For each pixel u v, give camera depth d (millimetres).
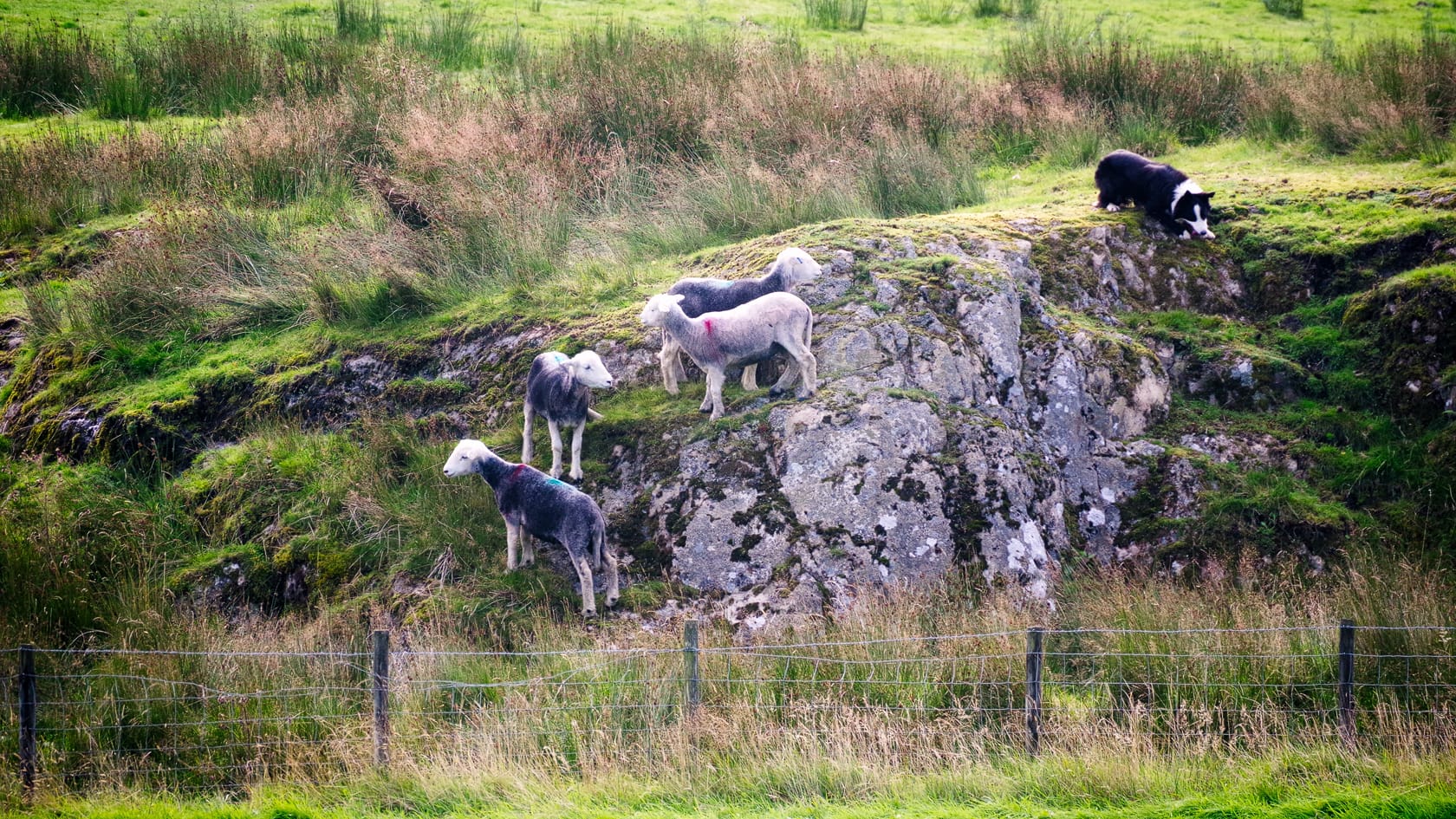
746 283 11156
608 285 12898
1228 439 11680
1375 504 11055
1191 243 13703
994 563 9930
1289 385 12195
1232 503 10898
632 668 8609
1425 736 7750
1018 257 12641
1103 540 10945
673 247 14164
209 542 11117
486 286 13367
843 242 12289
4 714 8141
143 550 10641
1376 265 12961
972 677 8578
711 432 10531
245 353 13297
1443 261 12656
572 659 8742
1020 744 7930
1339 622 8859
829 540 9781
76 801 7344
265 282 14273
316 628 9570
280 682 8766
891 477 10070
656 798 7262
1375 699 8453
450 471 9781
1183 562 10648
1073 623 9531
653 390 11359
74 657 9133
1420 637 8727
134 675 8547
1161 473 11242
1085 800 7117
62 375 13383
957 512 10094
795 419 10352
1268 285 13234
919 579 9734
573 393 10188
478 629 9492
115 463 12219
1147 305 13203
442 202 14562
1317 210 14117
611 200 15477
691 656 7992
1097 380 11734
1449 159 15539
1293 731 8070
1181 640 8945
